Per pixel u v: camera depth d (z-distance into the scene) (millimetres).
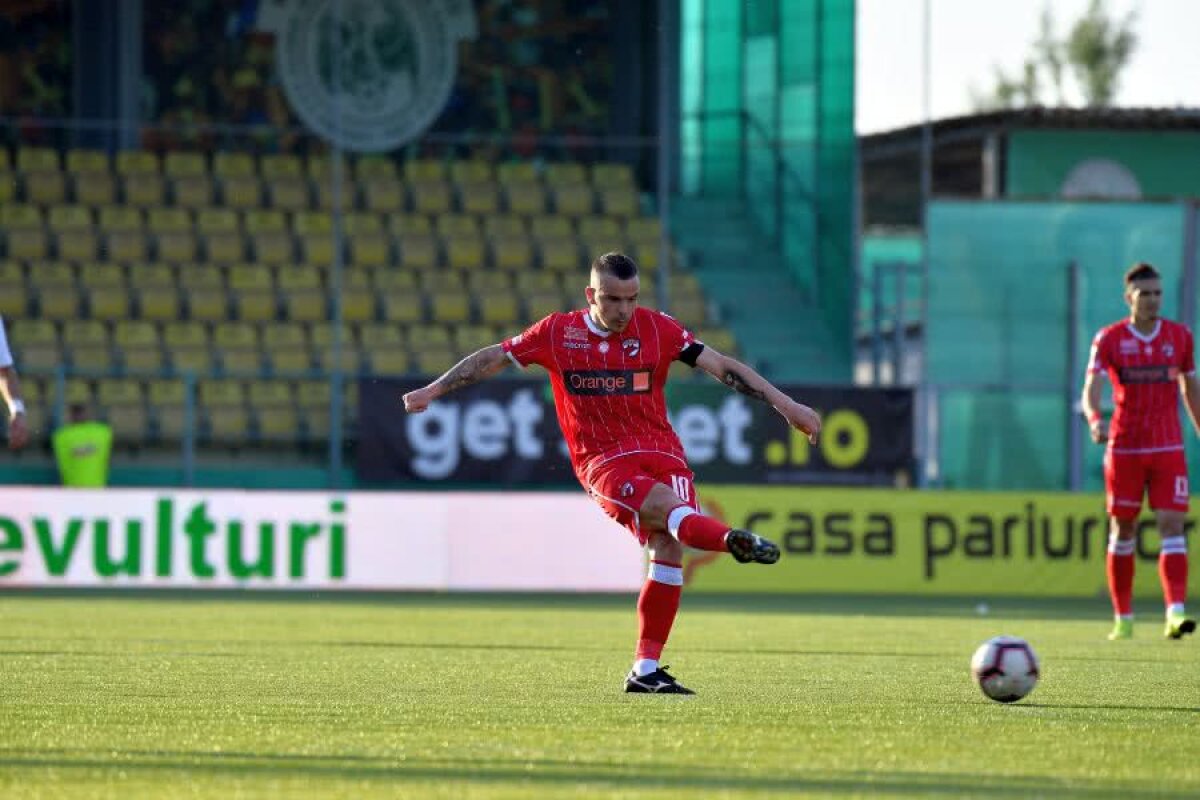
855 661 31344
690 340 23828
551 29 87812
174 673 27172
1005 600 61562
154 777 15586
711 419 72062
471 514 59625
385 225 85000
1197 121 98250
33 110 83938
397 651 33000
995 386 74125
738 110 86625
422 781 15391
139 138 85000
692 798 14570
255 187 85188
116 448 74750
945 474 73875
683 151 88188
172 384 76312
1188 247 75250
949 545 63250
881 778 15883
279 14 85625
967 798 14781
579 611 51125
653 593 24094
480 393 72375
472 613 49281
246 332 79312
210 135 85625
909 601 59906
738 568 63250
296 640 36219
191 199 84500
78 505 57375
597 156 88625
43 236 81375
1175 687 26203
